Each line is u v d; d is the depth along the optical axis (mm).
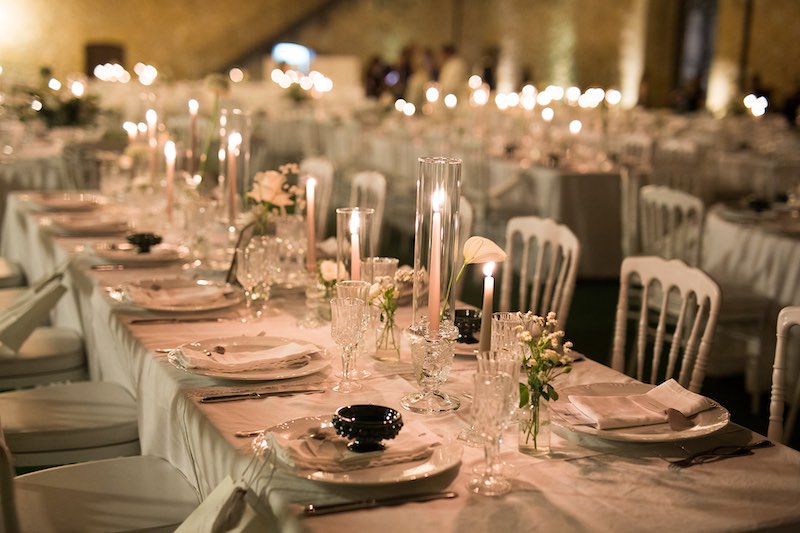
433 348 2002
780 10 11938
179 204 4152
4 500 1908
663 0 13984
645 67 14141
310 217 2754
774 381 2291
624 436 1776
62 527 1972
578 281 6535
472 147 6926
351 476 1587
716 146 8523
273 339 2379
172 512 2039
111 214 4426
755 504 1589
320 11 16859
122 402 2736
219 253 3438
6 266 4574
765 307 4121
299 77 13383
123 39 15453
